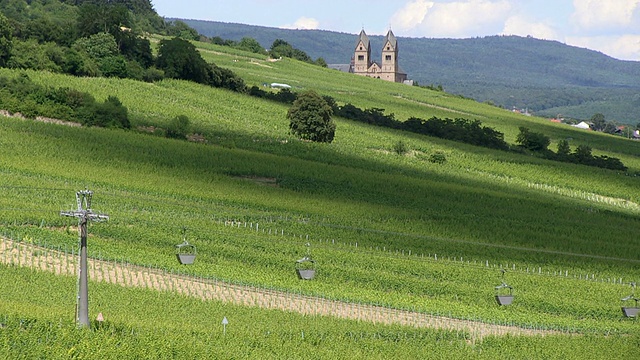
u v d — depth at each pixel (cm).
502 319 16188
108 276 15838
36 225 18388
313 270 14838
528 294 18525
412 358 13225
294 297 16050
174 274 16450
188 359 11688
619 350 14988
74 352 11075
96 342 11288
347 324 14575
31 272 14912
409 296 17325
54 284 14425
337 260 19062
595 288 19612
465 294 18075
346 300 16050
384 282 18038
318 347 13175
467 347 14275
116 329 12075
